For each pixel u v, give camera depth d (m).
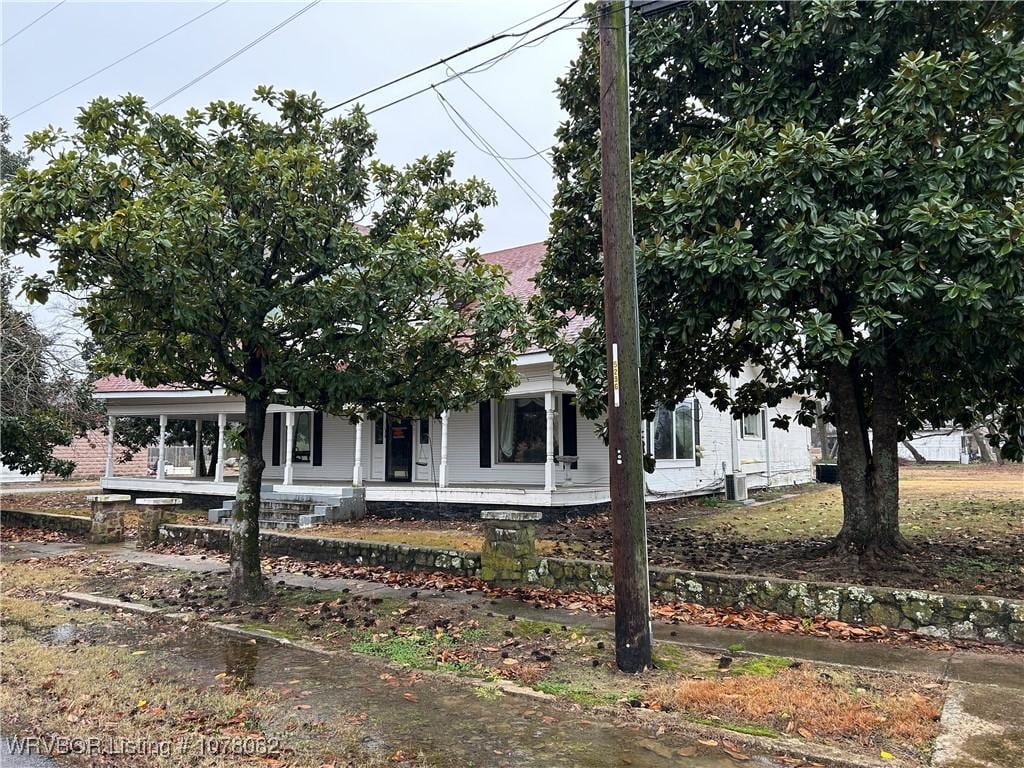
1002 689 4.94
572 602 7.62
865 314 6.23
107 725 4.66
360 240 7.38
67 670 5.76
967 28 7.03
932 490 17.31
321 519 13.97
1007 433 9.14
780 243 6.59
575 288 9.18
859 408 8.65
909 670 5.36
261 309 7.36
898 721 4.41
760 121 7.75
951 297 5.86
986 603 6.00
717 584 7.18
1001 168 6.27
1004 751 4.01
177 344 7.53
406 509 14.76
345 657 5.98
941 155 6.57
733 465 18.73
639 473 5.52
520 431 15.84
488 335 7.80
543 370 13.27
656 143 9.26
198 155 7.97
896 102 6.51
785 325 6.57
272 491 16.03
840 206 6.86
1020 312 6.04
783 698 4.77
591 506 13.86
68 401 15.46
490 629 6.66
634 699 4.86
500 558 8.49
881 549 8.20
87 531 13.43
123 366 8.34
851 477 8.52
